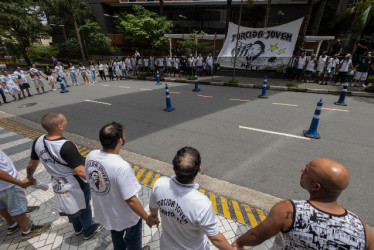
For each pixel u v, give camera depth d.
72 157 1.93
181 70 15.95
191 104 8.59
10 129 6.64
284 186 3.49
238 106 8.00
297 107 7.59
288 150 4.63
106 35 29.77
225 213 2.92
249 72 15.09
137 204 1.64
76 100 10.28
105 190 1.68
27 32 25.28
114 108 8.54
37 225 2.67
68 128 6.55
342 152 4.46
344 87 7.58
